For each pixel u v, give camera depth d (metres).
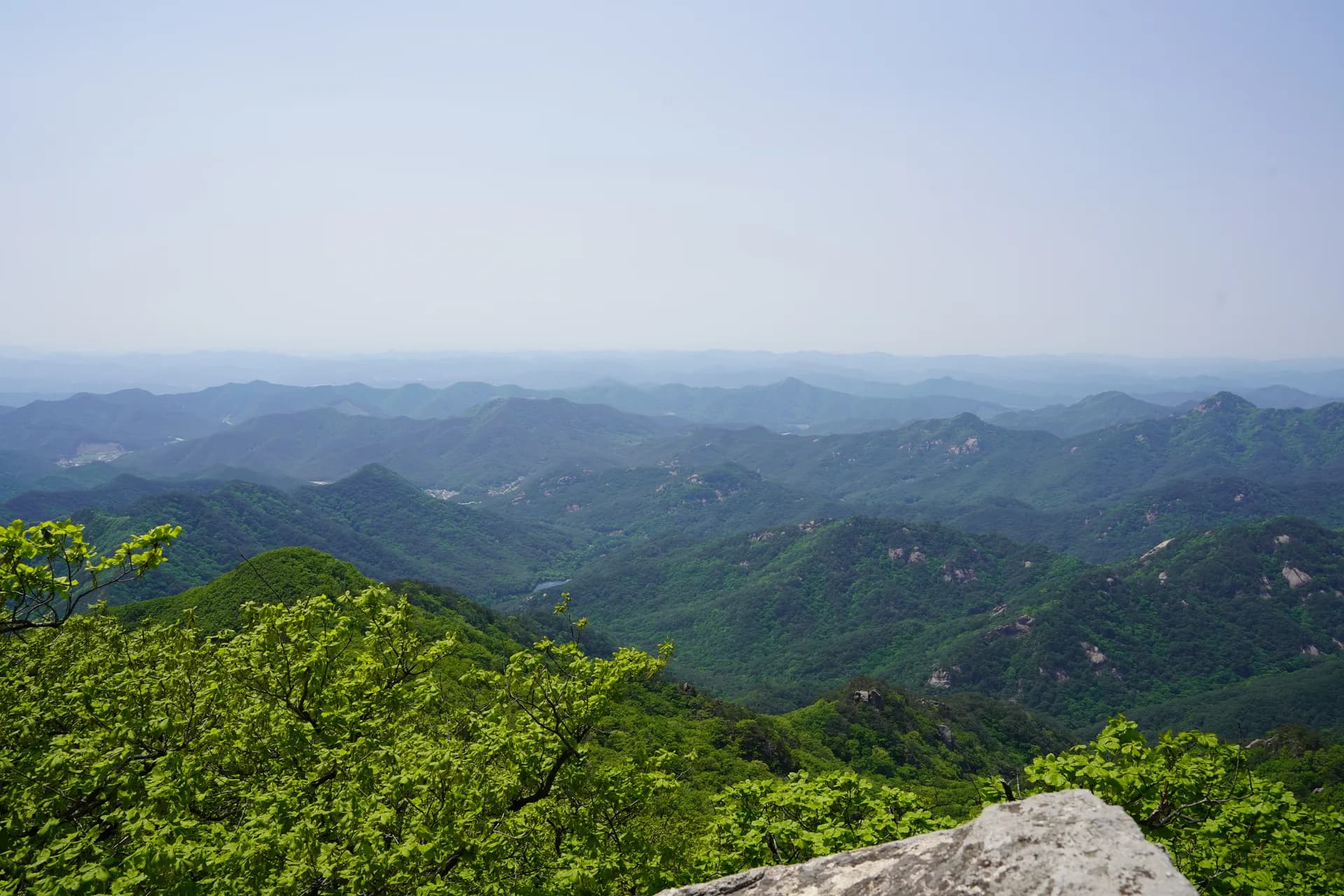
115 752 9.70
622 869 11.66
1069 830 3.85
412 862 9.89
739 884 4.86
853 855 4.71
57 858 8.48
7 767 10.56
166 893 8.10
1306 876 8.98
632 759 13.41
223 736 11.90
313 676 12.95
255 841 9.09
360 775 10.66
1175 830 8.52
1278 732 75.56
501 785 12.02
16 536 10.10
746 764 61.59
